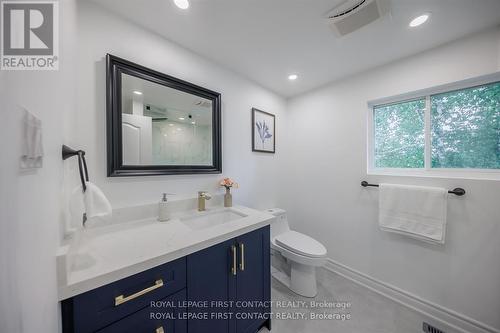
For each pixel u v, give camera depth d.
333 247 2.05
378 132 1.86
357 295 1.69
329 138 2.08
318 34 1.31
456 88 1.42
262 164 2.14
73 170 0.91
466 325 1.30
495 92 1.30
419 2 1.04
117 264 0.70
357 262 1.87
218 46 1.45
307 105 2.28
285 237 1.86
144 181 1.25
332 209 2.06
